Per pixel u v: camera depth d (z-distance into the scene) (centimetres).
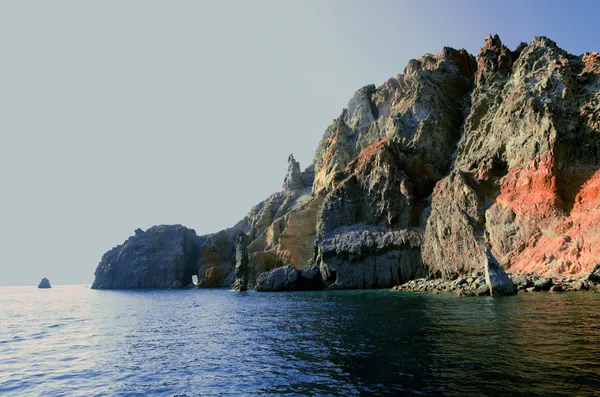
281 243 9769
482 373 1221
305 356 1711
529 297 3162
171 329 3028
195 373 1583
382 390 1167
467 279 4756
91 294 11569
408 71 10769
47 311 5453
